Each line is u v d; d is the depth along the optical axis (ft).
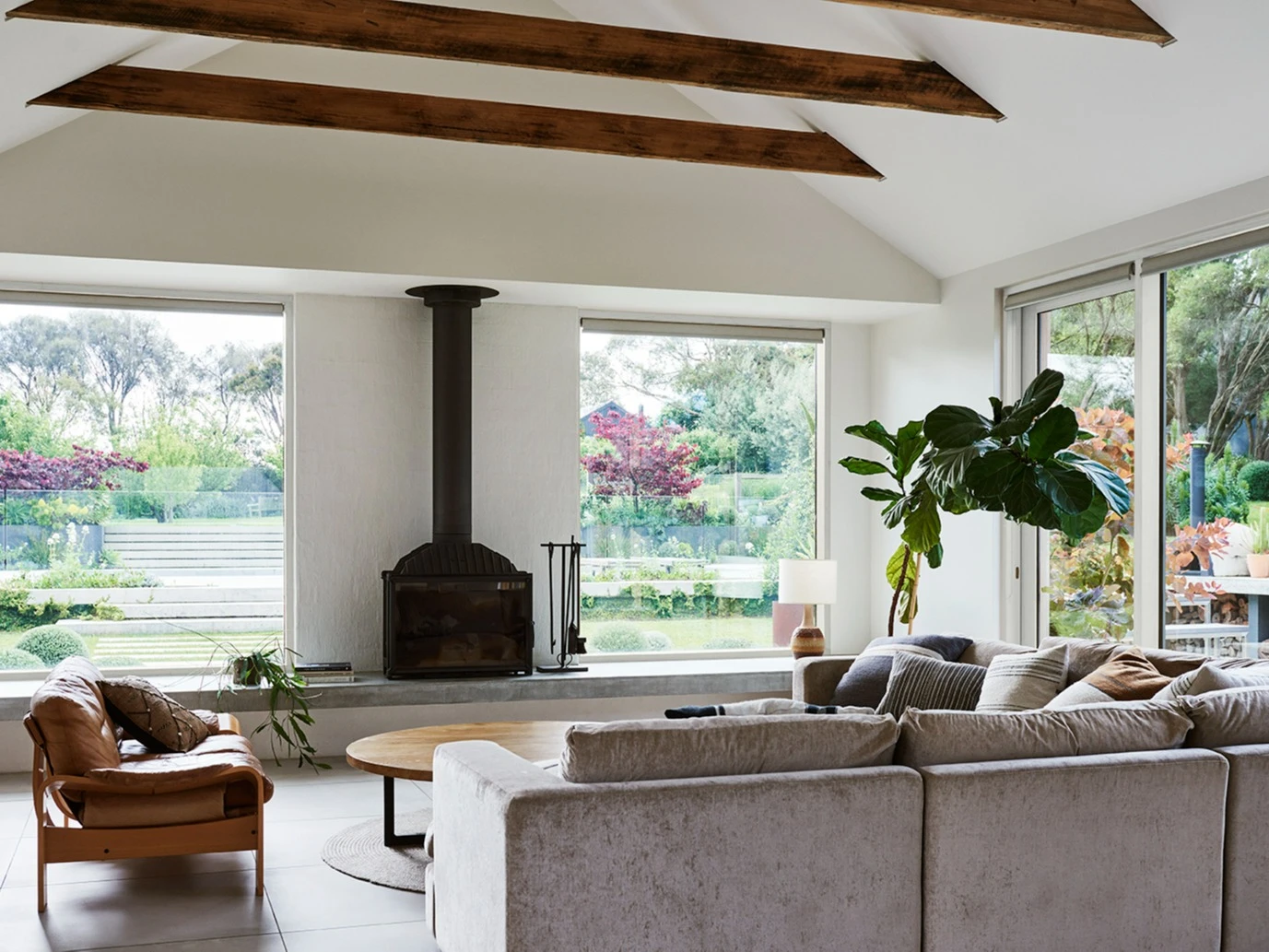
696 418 24.93
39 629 21.43
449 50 15.23
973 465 16.58
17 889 13.74
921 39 16.72
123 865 14.70
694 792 9.25
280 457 22.52
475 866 9.68
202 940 12.10
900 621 23.70
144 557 21.89
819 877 9.59
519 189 21.02
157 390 21.97
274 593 22.39
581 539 24.20
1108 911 10.39
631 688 22.20
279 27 14.61
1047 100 16.58
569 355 23.58
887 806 9.78
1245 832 10.91
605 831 9.02
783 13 17.62
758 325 25.03
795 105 20.13
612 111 21.85
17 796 18.19
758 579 25.22
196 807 13.43
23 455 21.42
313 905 13.20
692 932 9.25
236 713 20.51
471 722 21.67
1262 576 16.12
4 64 15.62
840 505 25.45
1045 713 10.83
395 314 22.53
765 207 22.29
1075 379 20.11
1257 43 13.76
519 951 8.82
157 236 19.25
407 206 20.44
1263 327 16.28
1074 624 19.93
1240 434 16.58
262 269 19.89
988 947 10.03
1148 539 18.16
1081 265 19.27
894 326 24.76
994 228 20.45
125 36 16.81
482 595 21.99
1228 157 15.76
